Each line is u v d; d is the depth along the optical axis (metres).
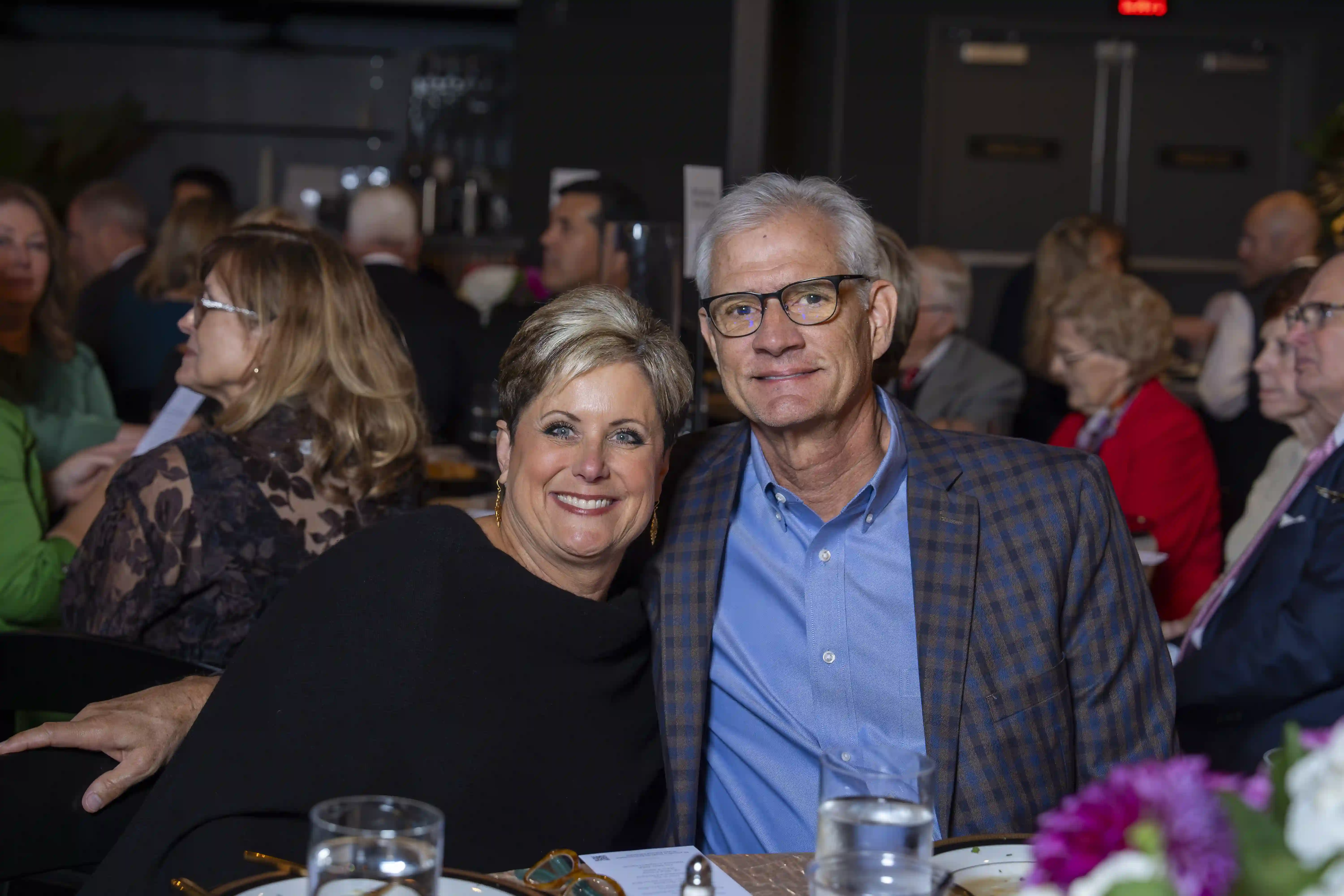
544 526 1.42
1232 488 3.93
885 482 1.55
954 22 6.36
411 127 6.66
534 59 6.68
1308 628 1.81
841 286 1.50
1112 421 2.98
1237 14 6.25
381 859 0.84
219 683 1.41
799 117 6.46
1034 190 6.48
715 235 1.57
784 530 1.59
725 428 1.71
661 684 1.53
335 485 1.80
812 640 1.54
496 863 1.39
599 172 6.73
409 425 1.90
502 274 4.83
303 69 7.05
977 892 1.05
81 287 4.63
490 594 1.40
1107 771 1.52
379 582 1.42
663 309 2.54
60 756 1.36
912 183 6.47
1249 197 6.43
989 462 1.58
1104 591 1.54
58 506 2.57
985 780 1.47
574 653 1.42
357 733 1.36
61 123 6.62
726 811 1.57
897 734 1.52
